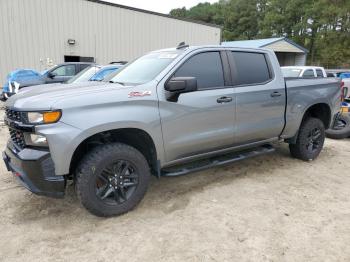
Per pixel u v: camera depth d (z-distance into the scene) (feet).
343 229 10.25
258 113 14.11
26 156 9.61
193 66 12.38
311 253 8.98
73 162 10.56
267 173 15.31
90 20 61.21
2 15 52.75
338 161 17.42
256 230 10.15
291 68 37.32
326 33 135.23
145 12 67.77
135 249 9.20
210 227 10.33
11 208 11.62
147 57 13.93
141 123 10.74
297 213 11.28
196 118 12.14
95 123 9.86
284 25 170.81
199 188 13.48
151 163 11.95
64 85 12.59
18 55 54.95
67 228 10.32
